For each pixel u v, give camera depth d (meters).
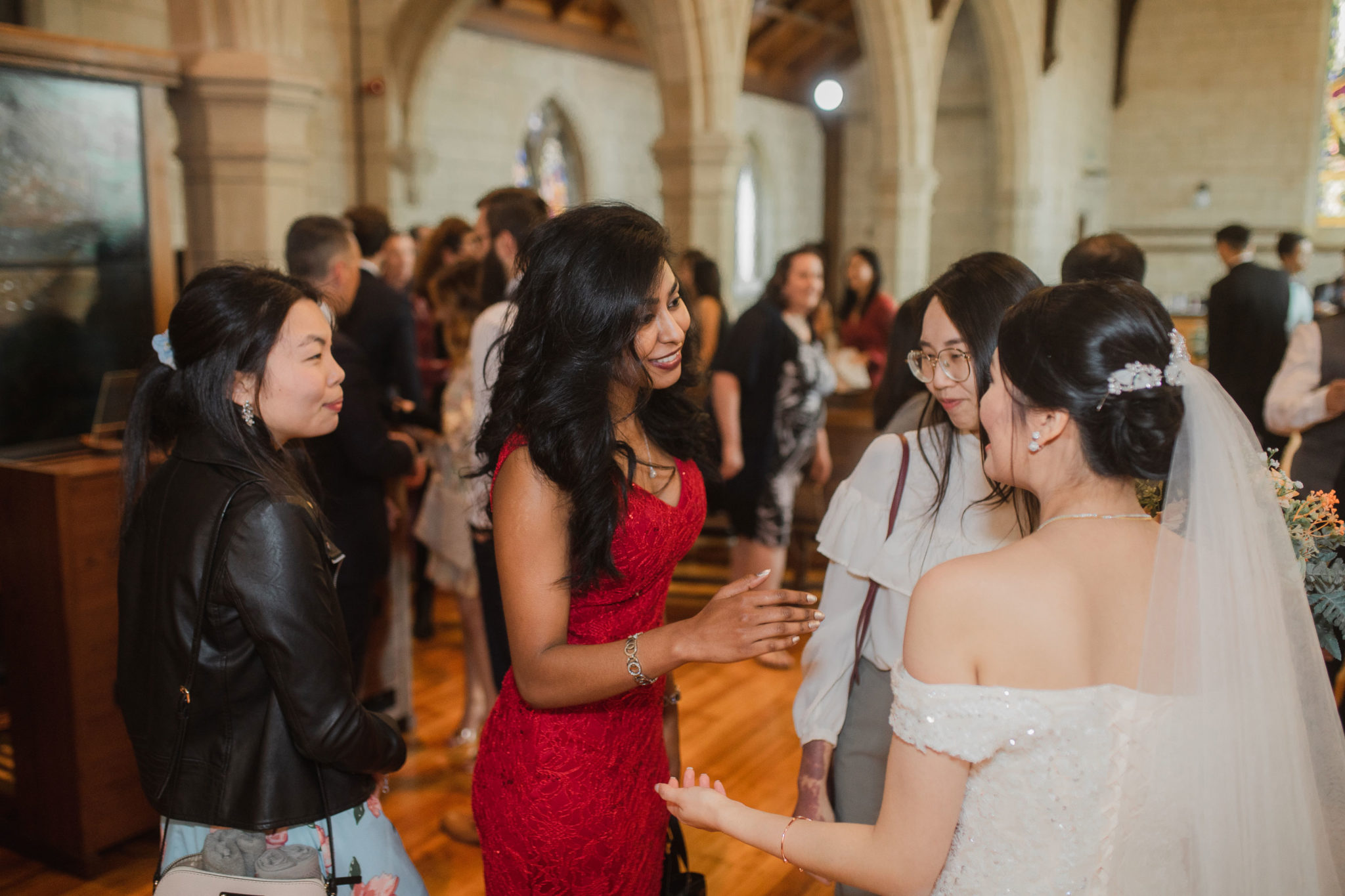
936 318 1.45
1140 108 14.82
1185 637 0.97
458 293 3.13
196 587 1.34
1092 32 13.70
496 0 10.16
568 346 1.29
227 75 3.32
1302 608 1.07
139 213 3.12
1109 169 15.15
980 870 0.98
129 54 3.00
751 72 13.85
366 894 1.45
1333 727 1.07
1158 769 0.96
